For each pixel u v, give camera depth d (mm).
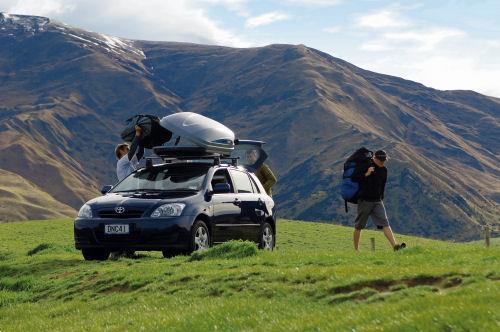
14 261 22562
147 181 21781
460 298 9281
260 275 15016
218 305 12477
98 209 20500
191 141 22188
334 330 8969
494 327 7449
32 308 16578
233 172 22594
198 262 18125
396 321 8375
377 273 13461
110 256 22359
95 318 13891
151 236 19719
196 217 20031
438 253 17375
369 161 21281
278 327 9844
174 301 14156
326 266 16312
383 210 21312
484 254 16625
